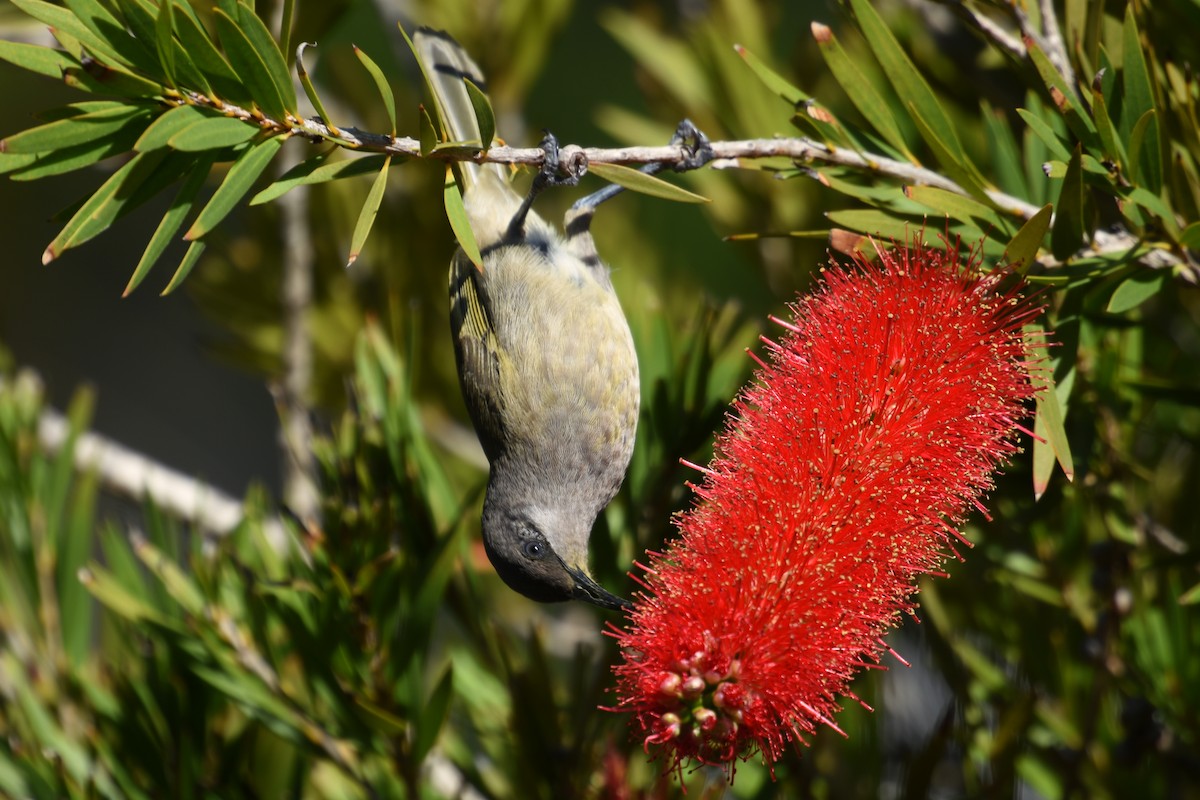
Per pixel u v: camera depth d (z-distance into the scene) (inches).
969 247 63.1
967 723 65.1
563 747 64.4
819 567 61.6
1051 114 64.3
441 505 65.4
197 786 64.6
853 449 62.0
